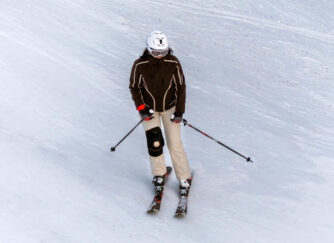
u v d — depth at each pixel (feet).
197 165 33.01
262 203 28.43
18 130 32.27
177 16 81.30
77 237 22.24
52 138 32.55
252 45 71.97
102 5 76.07
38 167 27.48
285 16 93.20
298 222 26.61
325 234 25.57
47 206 24.07
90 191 26.68
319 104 50.96
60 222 23.04
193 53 63.26
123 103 42.22
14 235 21.09
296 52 71.92
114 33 63.10
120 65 51.65
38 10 62.95
